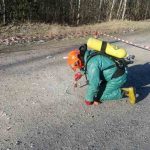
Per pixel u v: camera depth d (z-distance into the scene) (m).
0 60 3.26
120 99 2.52
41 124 2.13
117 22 6.29
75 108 2.36
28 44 3.99
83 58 2.29
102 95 2.40
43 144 1.93
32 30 4.94
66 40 4.32
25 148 1.88
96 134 2.07
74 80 2.82
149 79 2.95
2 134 2.00
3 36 4.39
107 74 2.29
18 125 2.11
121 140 2.02
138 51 3.79
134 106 2.45
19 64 3.17
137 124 2.22
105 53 2.27
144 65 3.29
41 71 3.00
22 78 2.82
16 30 4.86
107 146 1.95
